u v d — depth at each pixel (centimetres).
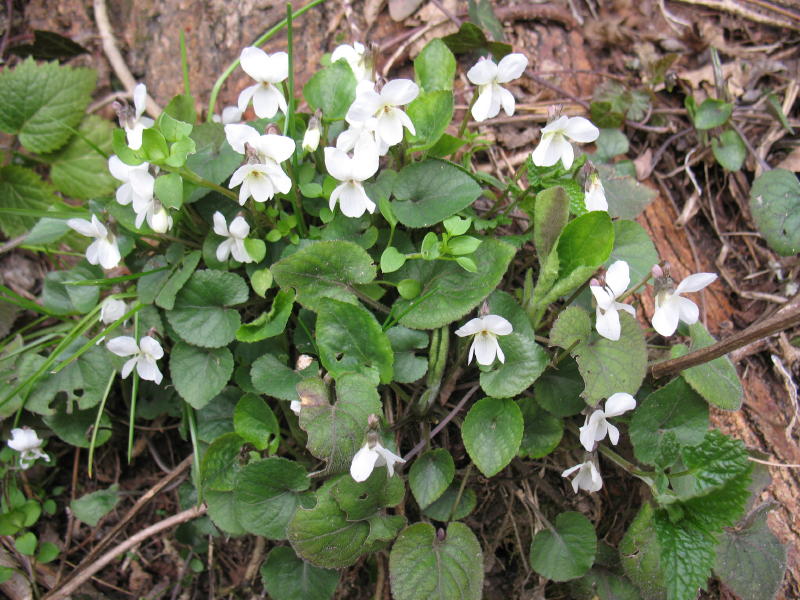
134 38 25
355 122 17
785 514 20
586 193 18
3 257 24
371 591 20
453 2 25
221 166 19
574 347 17
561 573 18
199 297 19
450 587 17
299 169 19
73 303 21
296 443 20
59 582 20
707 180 24
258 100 18
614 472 20
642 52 26
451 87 21
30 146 24
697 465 17
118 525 20
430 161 19
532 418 19
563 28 26
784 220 22
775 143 24
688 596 15
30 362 21
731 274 23
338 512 17
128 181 18
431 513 19
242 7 25
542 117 24
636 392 19
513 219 22
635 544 17
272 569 18
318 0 21
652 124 25
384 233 19
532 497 20
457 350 19
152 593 21
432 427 20
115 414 22
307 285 18
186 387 19
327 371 19
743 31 26
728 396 18
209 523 20
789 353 21
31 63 24
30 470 22
